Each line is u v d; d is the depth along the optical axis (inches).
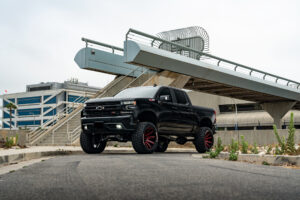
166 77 1059.3
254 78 1491.1
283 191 122.8
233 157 316.8
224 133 785.6
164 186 133.6
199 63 1127.0
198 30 1189.1
